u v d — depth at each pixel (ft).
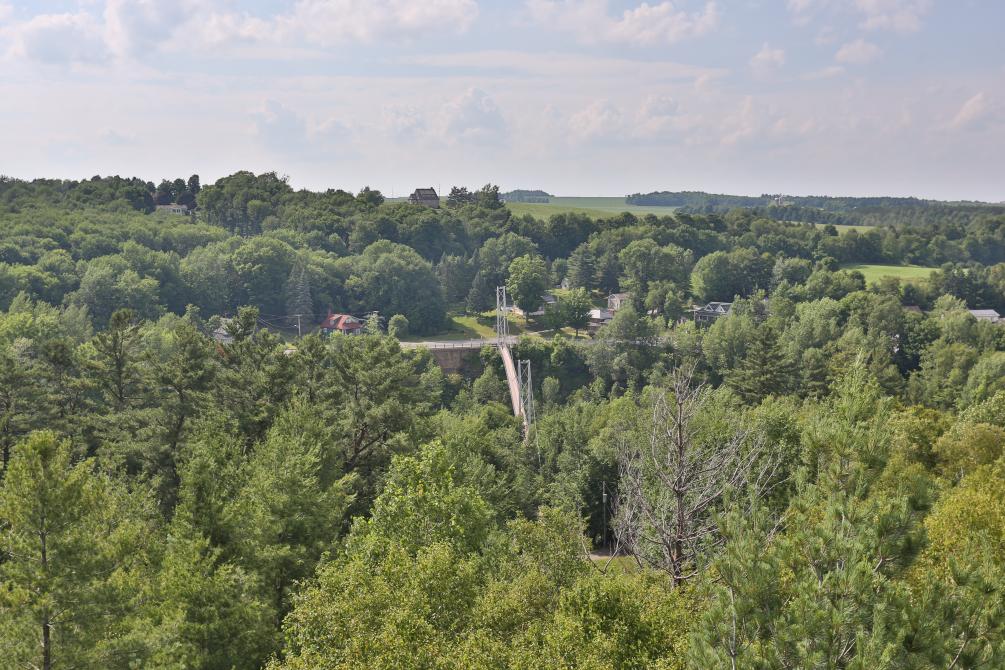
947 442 142.10
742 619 49.57
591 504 173.47
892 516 51.49
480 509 89.45
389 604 60.18
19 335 288.30
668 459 84.02
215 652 75.87
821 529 52.47
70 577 67.46
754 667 46.65
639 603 63.46
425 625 56.24
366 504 138.21
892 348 410.52
